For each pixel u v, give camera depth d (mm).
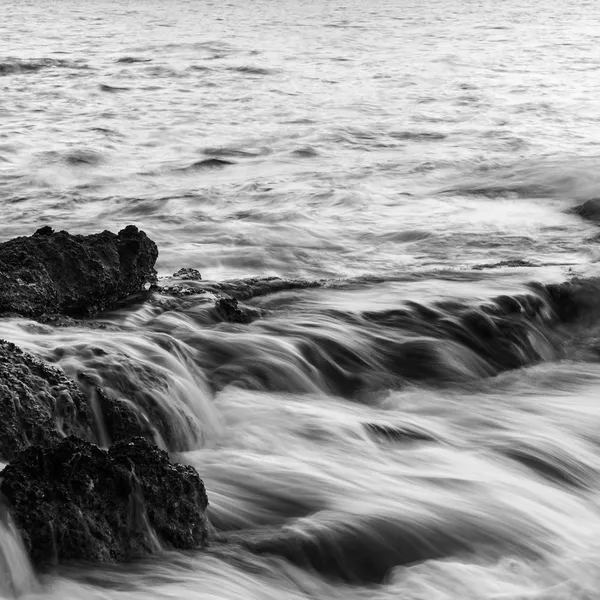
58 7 83875
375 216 14578
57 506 4785
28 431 5652
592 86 31422
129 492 4957
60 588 4602
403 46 47375
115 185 17609
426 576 5195
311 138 22156
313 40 50344
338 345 7980
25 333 6980
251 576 4977
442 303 8906
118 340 7016
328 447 6512
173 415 6348
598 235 13141
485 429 7219
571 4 94438
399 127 23641
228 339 7605
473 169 18203
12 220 14477
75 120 24344
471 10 83000
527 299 9227
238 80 33000
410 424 7082
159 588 4699
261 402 7000
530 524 5785
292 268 11664
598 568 5422
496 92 30094
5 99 27609
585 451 7035
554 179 16719
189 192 16469
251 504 5668
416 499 5863
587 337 9312
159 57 40281
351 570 5242
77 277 7906
